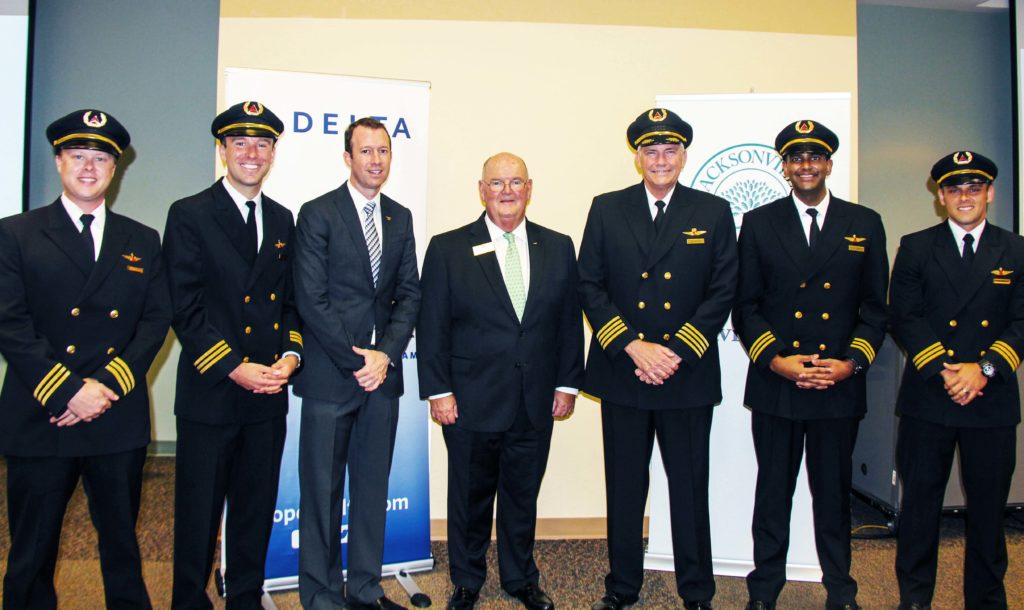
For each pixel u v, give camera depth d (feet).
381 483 7.40
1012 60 13.09
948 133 14.49
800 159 7.45
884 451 10.70
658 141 7.40
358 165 7.13
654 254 7.43
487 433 7.50
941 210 14.43
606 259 7.73
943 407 7.20
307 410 7.20
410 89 8.91
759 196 9.06
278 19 10.03
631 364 7.45
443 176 10.29
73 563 8.93
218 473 6.74
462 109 10.30
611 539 7.70
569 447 10.51
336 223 7.13
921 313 7.52
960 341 7.28
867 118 14.40
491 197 7.41
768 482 7.59
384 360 7.04
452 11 10.27
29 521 6.06
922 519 7.48
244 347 6.81
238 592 7.09
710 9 10.56
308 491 7.23
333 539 7.29
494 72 10.32
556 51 10.40
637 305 7.46
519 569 7.87
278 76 8.48
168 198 14.14
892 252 14.42
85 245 6.26
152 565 8.97
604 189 10.50
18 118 11.47
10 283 5.92
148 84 14.03
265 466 7.07
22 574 6.04
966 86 14.53
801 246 7.48
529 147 10.39
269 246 7.01
